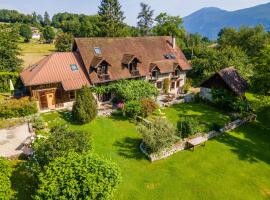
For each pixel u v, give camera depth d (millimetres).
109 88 35438
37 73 32000
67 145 18453
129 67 37938
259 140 29109
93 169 16016
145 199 18656
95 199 15125
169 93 43719
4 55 46719
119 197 18547
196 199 19109
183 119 28703
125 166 22328
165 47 45594
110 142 26266
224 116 34969
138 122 31203
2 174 16188
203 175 21984
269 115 34594
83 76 34594
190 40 96375
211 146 26906
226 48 53219
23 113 29766
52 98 33406
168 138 23891
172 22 78500
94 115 30453
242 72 47375
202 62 52031
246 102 35969
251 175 22484
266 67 31766
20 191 17781
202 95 41281
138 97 35094
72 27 124500
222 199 19297
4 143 23938
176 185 20453
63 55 35500
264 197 19828
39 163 18016
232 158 24938
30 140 24406
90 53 36125
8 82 41594
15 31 49219
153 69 40188
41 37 138750
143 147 25031
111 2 75875
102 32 76438
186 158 24375
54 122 29516
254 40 71250
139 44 42594
